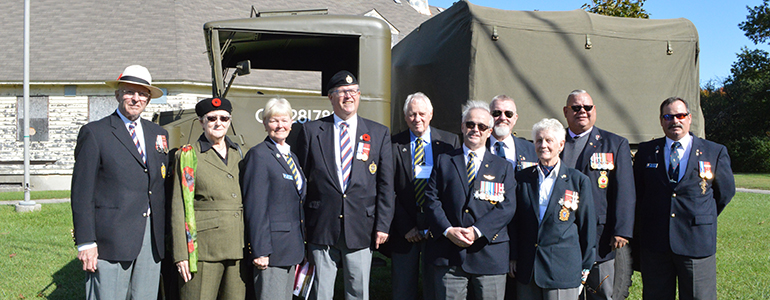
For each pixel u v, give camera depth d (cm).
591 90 483
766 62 3128
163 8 1595
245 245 331
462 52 468
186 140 417
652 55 500
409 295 387
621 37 493
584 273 342
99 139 311
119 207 312
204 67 1467
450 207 340
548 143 332
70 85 1466
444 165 349
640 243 396
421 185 377
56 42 1526
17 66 1473
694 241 364
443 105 490
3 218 895
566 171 343
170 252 321
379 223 361
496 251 335
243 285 337
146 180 325
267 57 565
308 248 368
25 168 1000
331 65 597
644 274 396
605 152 381
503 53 464
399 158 389
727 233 806
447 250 338
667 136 388
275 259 328
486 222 328
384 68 434
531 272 334
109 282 311
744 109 3111
